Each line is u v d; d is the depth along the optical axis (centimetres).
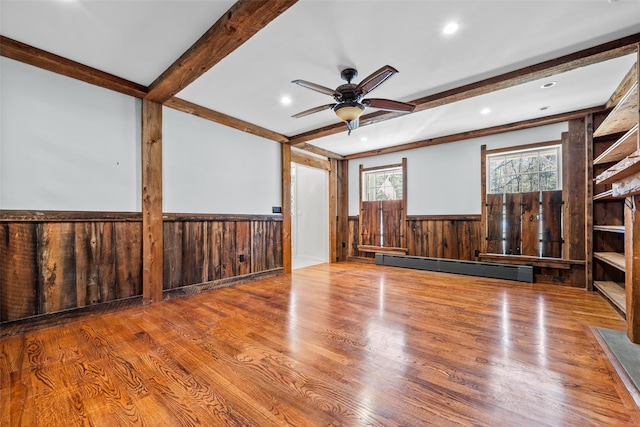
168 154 338
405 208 555
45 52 238
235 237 413
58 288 258
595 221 362
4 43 218
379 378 171
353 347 211
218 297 345
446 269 494
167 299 331
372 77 233
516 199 439
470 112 381
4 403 149
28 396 155
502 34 220
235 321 264
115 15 198
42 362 191
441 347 210
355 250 634
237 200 419
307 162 563
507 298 334
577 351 201
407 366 184
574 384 163
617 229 276
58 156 261
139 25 209
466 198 484
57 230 258
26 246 242
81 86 275
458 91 308
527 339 222
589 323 253
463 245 488
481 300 326
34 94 248
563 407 144
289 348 210
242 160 427
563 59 250
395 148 553
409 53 246
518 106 362
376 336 230
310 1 183
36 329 243
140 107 315
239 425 134
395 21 204
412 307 302
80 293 270
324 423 135
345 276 468
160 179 324
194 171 364
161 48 237
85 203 276
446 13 197
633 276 212
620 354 194
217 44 217
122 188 301
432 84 302
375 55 248
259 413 142
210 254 379
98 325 256
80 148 273
